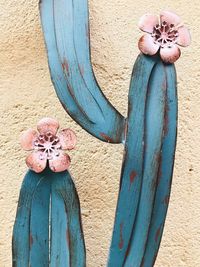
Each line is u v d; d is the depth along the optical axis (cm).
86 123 55
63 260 54
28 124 62
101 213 61
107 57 63
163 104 54
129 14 63
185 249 62
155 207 54
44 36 56
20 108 62
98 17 63
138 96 54
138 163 53
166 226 62
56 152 53
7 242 61
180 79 63
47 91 62
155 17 54
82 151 61
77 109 55
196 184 62
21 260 54
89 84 55
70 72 55
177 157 62
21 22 63
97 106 55
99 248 61
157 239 54
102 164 61
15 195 61
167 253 61
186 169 62
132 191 54
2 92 62
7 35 63
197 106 63
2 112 62
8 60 62
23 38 63
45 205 54
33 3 63
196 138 63
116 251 54
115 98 62
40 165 53
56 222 54
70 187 54
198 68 63
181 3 64
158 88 54
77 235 54
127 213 54
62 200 54
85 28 56
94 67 62
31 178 54
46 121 53
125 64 63
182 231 62
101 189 61
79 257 54
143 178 53
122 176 54
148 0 64
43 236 54
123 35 63
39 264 54
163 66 54
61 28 56
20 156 62
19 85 62
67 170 54
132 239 54
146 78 54
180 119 63
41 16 57
